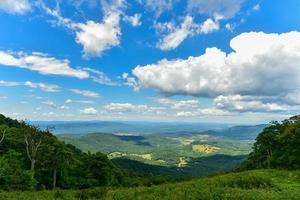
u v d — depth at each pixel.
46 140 68.31
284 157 67.06
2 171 52.16
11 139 66.75
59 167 66.81
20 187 51.78
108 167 72.31
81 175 70.50
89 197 33.69
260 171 57.53
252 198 29.45
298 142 65.56
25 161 66.75
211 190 33.09
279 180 43.31
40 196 34.59
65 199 33.31
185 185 39.53
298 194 31.80
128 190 37.09
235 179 41.09
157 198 30.88
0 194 34.56
